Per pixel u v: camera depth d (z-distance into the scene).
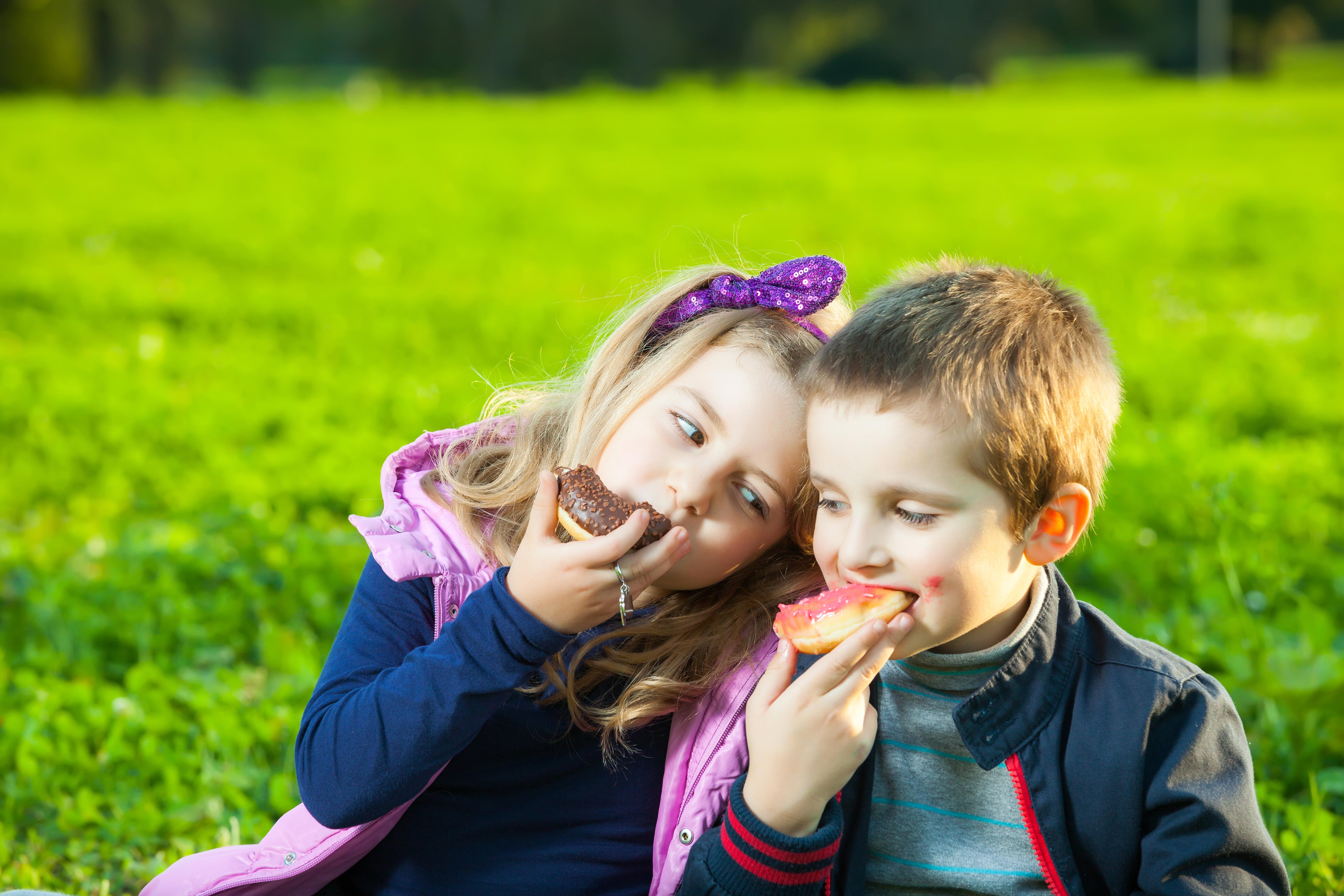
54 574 4.29
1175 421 5.98
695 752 2.11
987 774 1.96
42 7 41.81
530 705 2.11
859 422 1.77
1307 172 18.94
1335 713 3.15
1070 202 15.69
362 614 2.17
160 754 3.14
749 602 2.18
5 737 3.19
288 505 4.84
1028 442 1.76
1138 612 3.74
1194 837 1.81
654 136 25.69
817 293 2.17
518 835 2.11
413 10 58.88
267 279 10.66
